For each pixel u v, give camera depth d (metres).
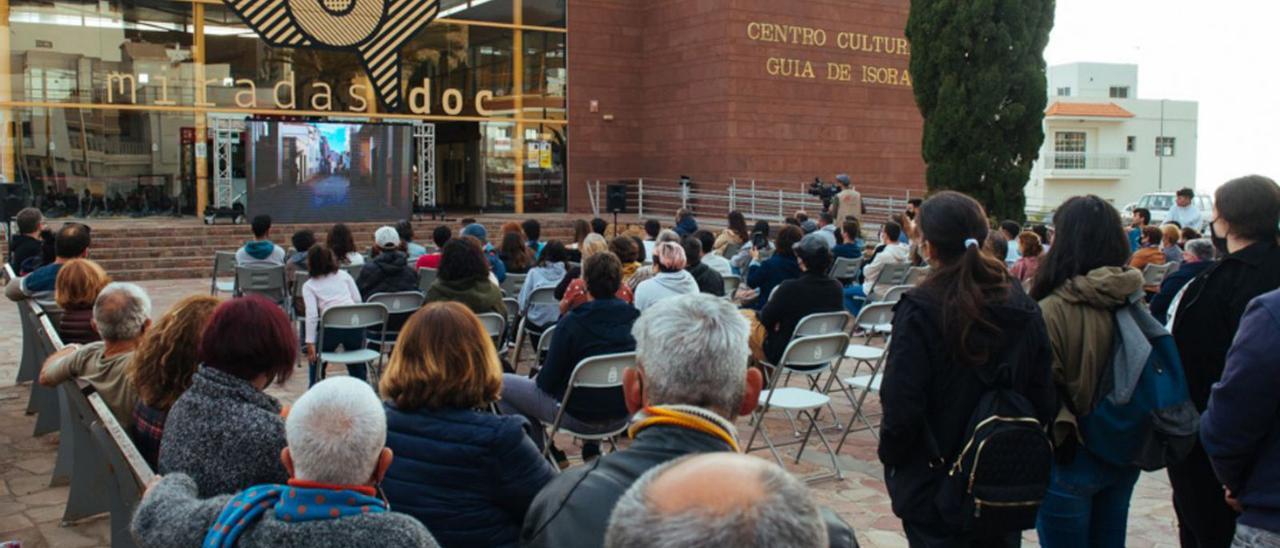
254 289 10.32
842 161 27.64
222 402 2.99
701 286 8.23
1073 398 3.44
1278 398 2.81
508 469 3.22
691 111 26.88
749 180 26.14
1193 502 3.75
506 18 26.52
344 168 21.56
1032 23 18.80
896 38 28.38
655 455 2.20
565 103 27.42
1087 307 3.46
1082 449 3.50
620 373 5.30
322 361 7.47
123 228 19.95
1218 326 3.67
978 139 18.78
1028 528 3.13
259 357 3.05
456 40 25.98
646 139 28.25
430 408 3.25
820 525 1.29
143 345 3.66
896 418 3.15
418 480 3.18
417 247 12.59
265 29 22.86
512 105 26.81
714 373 2.28
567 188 27.53
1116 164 54.88
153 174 23.34
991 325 3.11
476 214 26.31
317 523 2.27
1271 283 3.59
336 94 24.78
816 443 7.13
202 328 3.60
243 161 24.11
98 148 22.81
